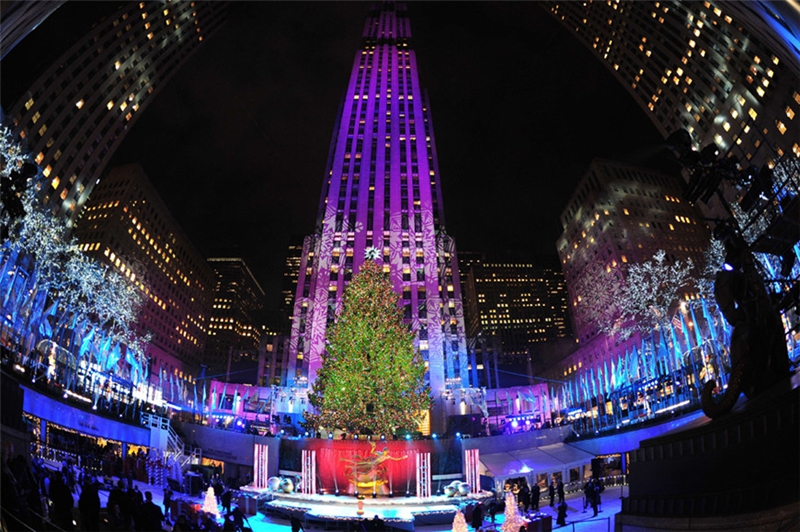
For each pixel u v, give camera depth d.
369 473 39.22
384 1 177.50
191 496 36.22
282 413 87.06
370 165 119.62
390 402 47.56
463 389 91.06
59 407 44.38
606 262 133.38
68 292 94.56
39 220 85.44
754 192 22.39
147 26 109.00
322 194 120.31
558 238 163.38
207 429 59.53
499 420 82.62
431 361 94.62
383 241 108.38
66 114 93.50
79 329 82.31
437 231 111.75
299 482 41.66
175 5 112.44
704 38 90.44
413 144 123.50
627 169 142.00
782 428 13.35
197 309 174.38
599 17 116.94
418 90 135.62
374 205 112.88
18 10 14.65
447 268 107.44
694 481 16.92
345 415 47.66
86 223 125.88
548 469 48.72
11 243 70.25
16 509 13.73
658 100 105.75
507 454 54.53
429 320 98.94
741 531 13.40
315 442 42.22
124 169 135.88
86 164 99.75
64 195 94.44
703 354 71.75
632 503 20.12
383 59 146.75
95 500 16.52
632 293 123.38
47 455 33.34
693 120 96.81
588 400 94.62
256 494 35.34
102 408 56.16
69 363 66.38
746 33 81.06
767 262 35.22
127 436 52.91
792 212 21.42
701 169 20.88
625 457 49.41
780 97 76.56
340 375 47.88
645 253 129.25
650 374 88.25
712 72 90.44
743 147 85.19
